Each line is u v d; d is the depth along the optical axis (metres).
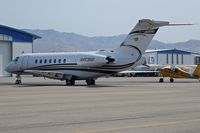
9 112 26.98
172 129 19.84
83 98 38.16
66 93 45.00
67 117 24.38
